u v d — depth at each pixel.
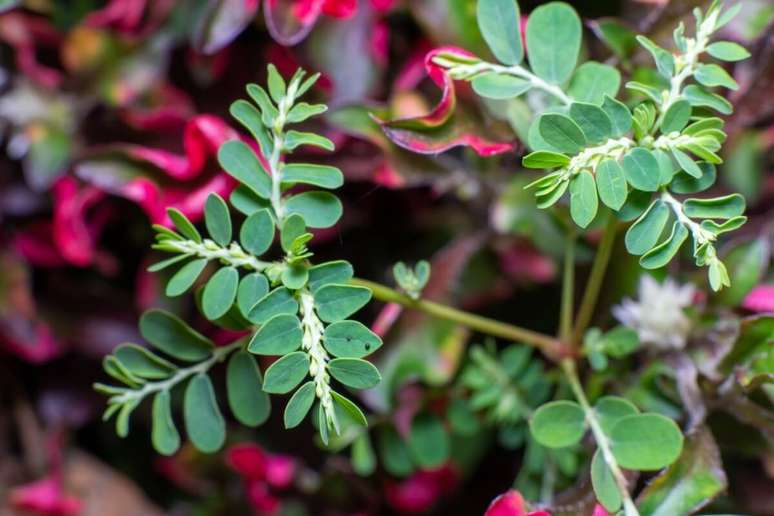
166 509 0.47
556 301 0.45
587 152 0.36
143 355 0.39
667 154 0.36
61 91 0.45
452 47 0.40
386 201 0.45
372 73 0.43
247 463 0.44
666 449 0.37
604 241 0.38
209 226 0.37
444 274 0.44
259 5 0.43
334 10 0.40
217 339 0.44
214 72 0.44
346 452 0.45
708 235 0.35
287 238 0.36
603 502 0.37
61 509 0.47
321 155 0.43
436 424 0.43
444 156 0.43
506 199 0.43
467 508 0.46
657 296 0.41
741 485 0.43
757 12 0.41
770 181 0.46
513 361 0.43
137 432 0.48
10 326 0.46
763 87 0.41
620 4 0.44
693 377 0.40
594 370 0.41
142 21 0.45
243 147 0.37
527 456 0.42
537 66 0.38
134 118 0.45
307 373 0.37
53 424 0.47
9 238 0.46
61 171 0.45
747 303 0.41
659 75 0.40
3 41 0.45
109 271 0.46
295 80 0.37
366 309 0.45
